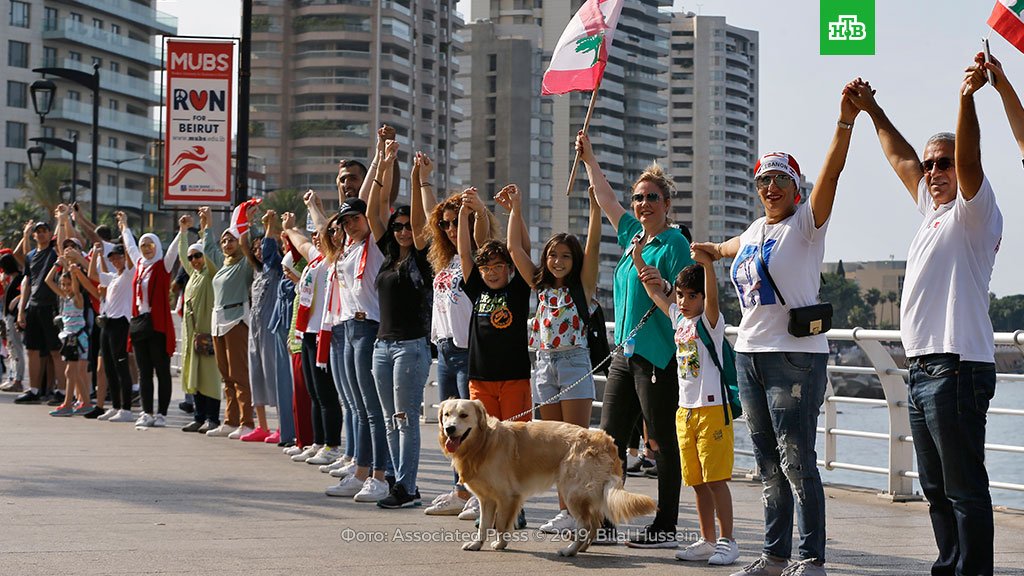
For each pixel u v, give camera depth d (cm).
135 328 1547
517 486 771
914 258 650
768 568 693
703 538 762
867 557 775
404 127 11150
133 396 1819
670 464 795
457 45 12206
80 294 1691
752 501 1037
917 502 1036
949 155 641
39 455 1221
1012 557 791
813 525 670
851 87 656
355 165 1148
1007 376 944
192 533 813
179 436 1445
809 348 667
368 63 10769
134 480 1063
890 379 1055
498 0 13725
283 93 10731
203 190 1655
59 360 1850
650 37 14900
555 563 740
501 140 12594
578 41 944
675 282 764
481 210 891
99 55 10494
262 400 1405
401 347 945
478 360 861
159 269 1552
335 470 1103
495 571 712
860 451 2698
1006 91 607
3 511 884
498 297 859
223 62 1656
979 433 632
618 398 813
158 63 11088
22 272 2094
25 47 9888
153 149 10388
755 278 675
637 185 814
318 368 1197
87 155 10188
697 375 752
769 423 688
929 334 636
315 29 10700
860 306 15388
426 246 948
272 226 1386
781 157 681
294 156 10675
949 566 676
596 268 858
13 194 9744
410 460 952
